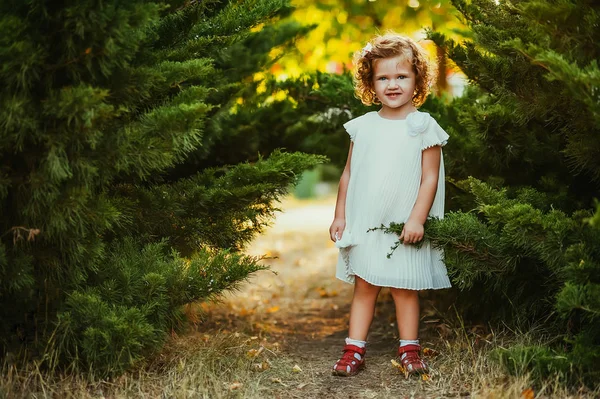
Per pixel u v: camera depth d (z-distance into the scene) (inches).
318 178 815.7
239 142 179.5
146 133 110.4
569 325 126.0
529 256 120.7
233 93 166.2
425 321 157.9
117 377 115.5
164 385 118.0
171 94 135.9
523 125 134.1
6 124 99.5
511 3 126.5
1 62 97.5
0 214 111.0
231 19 139.6
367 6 243.1
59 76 107.1
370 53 129.6
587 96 95.0
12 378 112.5
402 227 122.8
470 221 120.3
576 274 101.3
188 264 129.0
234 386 118.1
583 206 129.9
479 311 148.9
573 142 115.9
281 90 190.9
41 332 119.3
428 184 125.0
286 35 196.5
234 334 154.0
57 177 103.0
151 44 131.9
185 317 127.7
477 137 139.4
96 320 113.3
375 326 178.4
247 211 140.6
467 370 124.3
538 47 106.7
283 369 133.5
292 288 253.8
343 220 134.3
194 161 166.7
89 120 98.0
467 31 183.6
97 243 116.3
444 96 185.5
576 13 102.7
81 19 98.7
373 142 128.4
